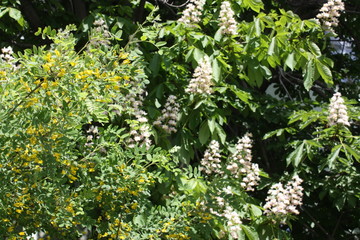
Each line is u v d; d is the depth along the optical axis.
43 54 3.35
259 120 7.27
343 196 6.48
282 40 5.22
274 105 6.66
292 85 8.61
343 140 5.52
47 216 3.69
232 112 7.20
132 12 5.96
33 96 3.38
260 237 5.18
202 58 5.16
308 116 5.45
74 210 3.80
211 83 5.05
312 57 5.39
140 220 4.07
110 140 3.90
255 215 5.17
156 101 5.22
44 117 3.28
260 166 7.61
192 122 5.37
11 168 3.52
